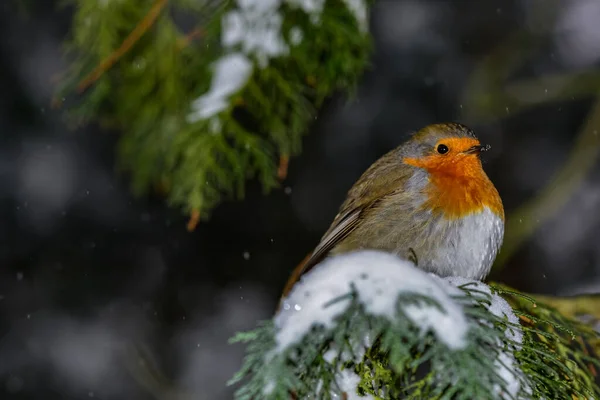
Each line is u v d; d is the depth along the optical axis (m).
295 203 13.32
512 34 14.06
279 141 9.16
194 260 13.16
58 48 12.30
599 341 7.62
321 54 8.86
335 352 5.53
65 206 12.59
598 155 14.05
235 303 13.32
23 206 12.49
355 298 5.21
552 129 14.33
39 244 12.61
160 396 13.12
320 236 13.27
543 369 5.66
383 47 13.66
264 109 9.06
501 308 5.97
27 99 12.32
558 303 8.16
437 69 13.75
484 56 14.00
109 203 12.72
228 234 13.22
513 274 14.23
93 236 12.76
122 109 9.90
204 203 8.92
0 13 12.21
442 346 5.01
